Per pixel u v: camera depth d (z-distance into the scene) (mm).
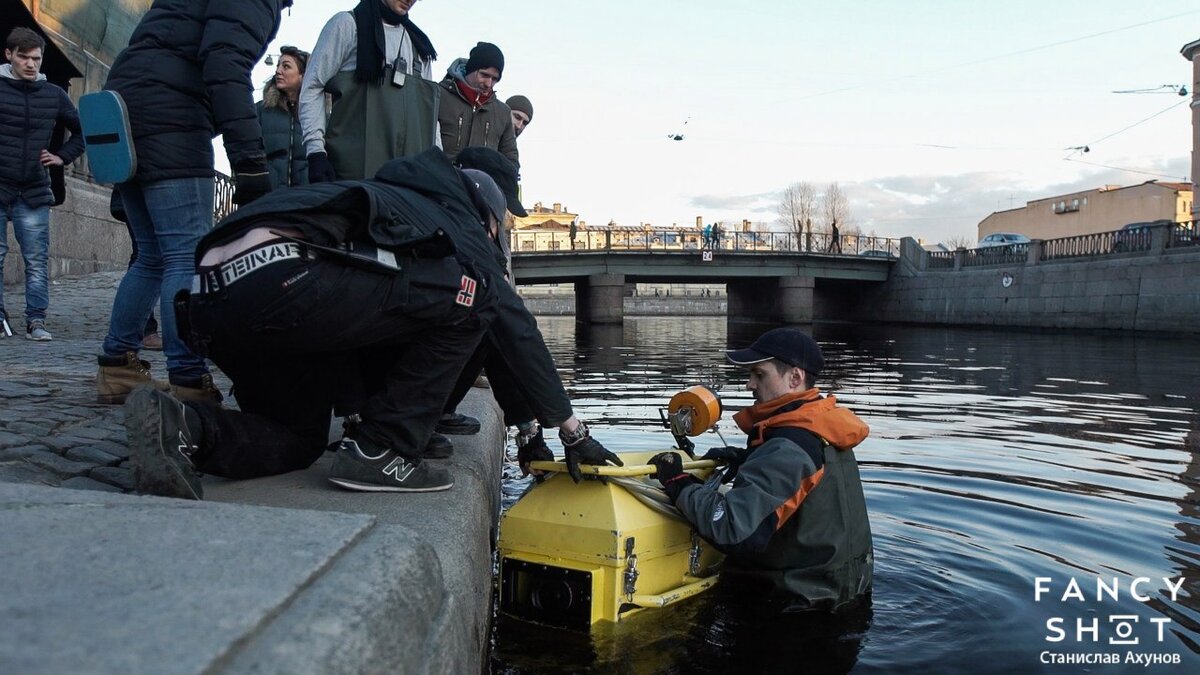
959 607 3201
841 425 3246
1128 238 29109
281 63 6383
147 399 2176
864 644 2850
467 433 4027
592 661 2691
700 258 38000
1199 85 37219
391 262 2398
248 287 2264
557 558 2986
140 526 1506
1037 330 31516
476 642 2311
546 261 36344
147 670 984
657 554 3059
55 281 13297
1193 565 3721
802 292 39312
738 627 2975
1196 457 6242
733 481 3244
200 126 3635
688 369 14523
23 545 1371
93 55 15617
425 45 4480
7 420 3551
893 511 4582
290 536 1505
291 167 6520
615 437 6801
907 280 40438
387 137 4195
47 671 957
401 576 1497
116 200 5129
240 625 1125
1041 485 5230
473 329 2670
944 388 11500
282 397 2875
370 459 2646
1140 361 16688
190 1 3572
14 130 6930
